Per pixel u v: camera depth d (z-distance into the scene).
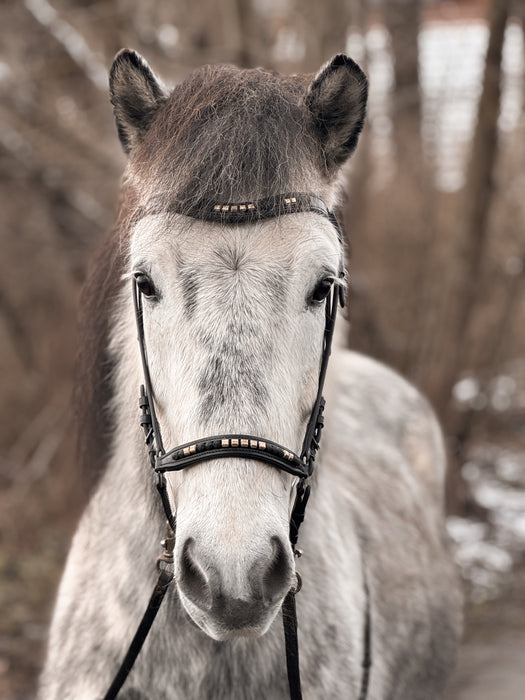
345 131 2.17
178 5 7.39
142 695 2.25
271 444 1.85
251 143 1.93
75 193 7.00
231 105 1.98
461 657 5.04
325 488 2.60
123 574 2.28
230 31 6.88
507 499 7.64
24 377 8.08
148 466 2.26
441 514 3.79
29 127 6.73
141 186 2.06
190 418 1.87
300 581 2.10
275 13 7.87
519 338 10.27
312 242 1.96
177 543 1.87
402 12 8.84
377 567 2.93
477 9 9.03
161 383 2.00
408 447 3.67
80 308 2.57
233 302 1.89
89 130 6.76
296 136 2.00
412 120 9.20
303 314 1.96
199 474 1.85
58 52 6.60
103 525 2.40
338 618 2.41
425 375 7.42
